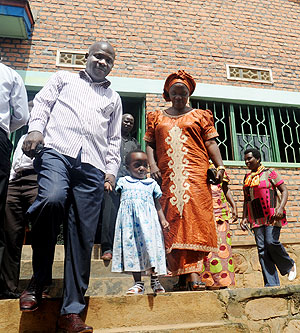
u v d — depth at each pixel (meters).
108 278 3.08
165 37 6.08
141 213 2.57
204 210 2.64
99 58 2.42
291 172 5.74
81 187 2.12
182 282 2.75
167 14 6.25
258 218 3.89
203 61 6.09
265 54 6.46
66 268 1.97
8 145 2.26
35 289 1.91
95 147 2.23
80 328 1.79
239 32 6.48
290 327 2.35
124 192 2.69
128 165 2.93
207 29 6.34
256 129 6.21
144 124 5.52
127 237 2.50
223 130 6.31
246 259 4.73
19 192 2.74
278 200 3.97
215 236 2.67
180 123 2.88
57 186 1.95
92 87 2.39
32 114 2.18
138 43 5.93
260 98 6.04
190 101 5.82
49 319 2.02
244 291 2.38
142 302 2.19
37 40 5.62
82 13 5.92
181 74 3.00
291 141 5.98
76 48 5.71
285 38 6.69
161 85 5.73
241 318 2.30
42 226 1.91
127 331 1.96
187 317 2.23
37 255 1.92
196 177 2.71
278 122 6.51
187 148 2.80
